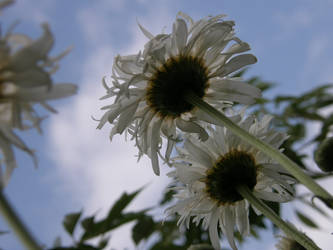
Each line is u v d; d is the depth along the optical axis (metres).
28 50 0.14
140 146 0.22
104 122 0.21
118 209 0.21
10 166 0.14
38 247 0.10
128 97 0.20
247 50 0.22
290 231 0.18
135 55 0.21
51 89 0.14
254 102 0.23
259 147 0.18
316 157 0.26
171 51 0.22
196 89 0.22
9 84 0.14
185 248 0.20
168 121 0.22
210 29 0.22
